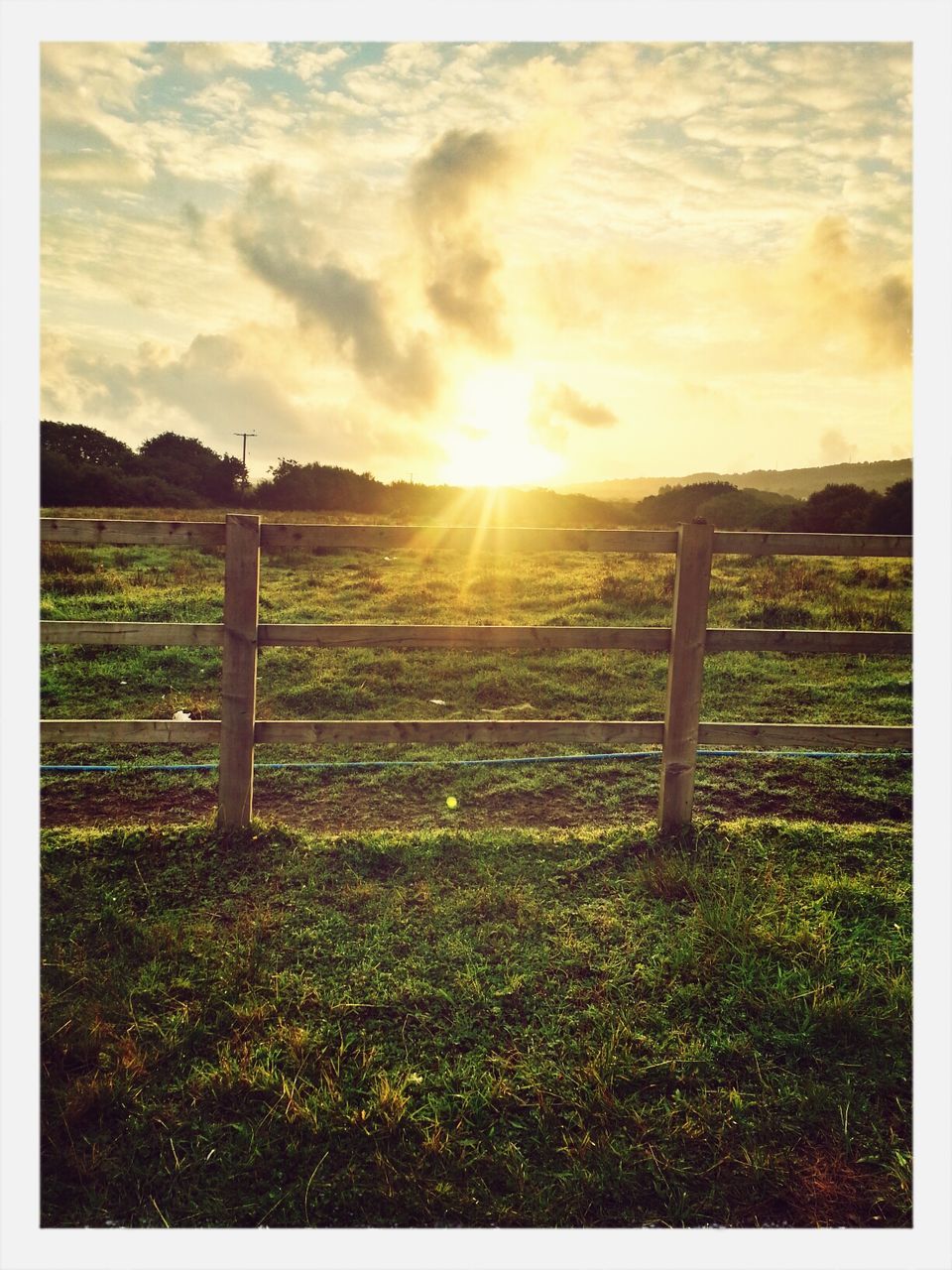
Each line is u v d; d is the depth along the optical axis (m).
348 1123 2.71
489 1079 2.91
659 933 3.74
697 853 4.46
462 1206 2.49
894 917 3.89
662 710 7.25
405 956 3.55
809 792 5.54
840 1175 2.64
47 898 3.93
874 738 4.62
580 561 16.45
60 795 5.43
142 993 3.29
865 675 8.63
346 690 7.57
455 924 3.79
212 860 4.31
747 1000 3.32
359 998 3.28
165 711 7.04
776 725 4.63
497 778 5.75
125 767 5.91
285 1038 3.04
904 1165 2.66
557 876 4.23
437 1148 2.63
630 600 11.50
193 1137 2.69
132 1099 2.81
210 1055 3.01
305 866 4.26
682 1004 3.30
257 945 3.59
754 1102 2.87
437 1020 3.19
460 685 7.82
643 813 5.18
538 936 3.71
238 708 4.46
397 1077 2.90
